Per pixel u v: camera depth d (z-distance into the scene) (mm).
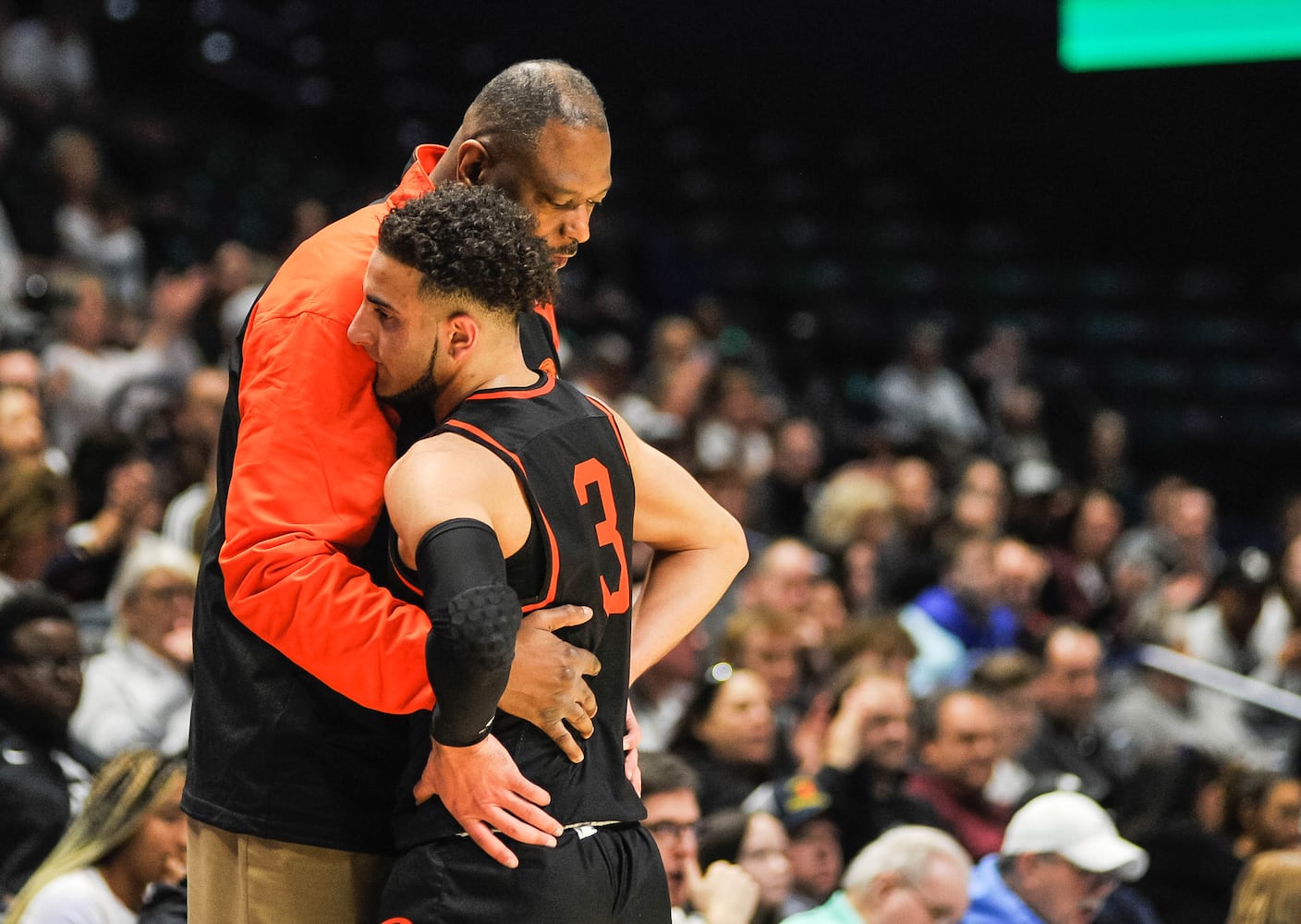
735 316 39844
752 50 47438
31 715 10609
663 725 14453
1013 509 24906
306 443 5766
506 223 5723
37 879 9117
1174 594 22094
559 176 6062
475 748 5414
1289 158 43781
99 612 14453
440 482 5402
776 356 38000
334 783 5930
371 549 5898
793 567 17406
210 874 6109
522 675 5523
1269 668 20453
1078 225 45281
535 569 5629
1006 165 45938
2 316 21422
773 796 12219
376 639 5492
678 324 27750
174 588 12805
